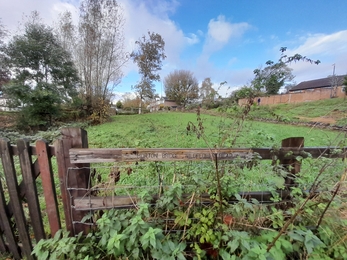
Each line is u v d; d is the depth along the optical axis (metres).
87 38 14.31
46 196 1.39
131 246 1.21
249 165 1.44
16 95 9.93
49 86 11.09
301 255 1.15
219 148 1.44
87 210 1.39
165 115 15.05
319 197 1.25
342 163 1.31
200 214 1.32
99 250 1.31
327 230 1.21
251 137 1.87
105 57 15.23
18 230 1.45
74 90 13.06
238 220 1.27
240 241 1.07
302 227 1.20
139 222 1.13
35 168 1.37
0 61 10.12
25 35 11.09
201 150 1.39
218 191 1.24
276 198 1.35
